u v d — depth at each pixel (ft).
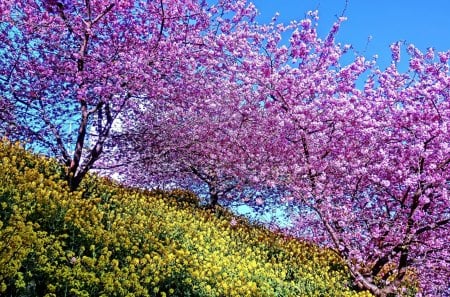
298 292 41.19
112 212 39.96
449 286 49.34
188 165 62.85
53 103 47.16
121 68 44.19
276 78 48.08
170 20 49.21
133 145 55.83
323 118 48.08
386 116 45.98
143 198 52.39
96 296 24.77
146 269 28.96
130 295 25.13
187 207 61.87
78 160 45.27
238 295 32.35
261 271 41.37
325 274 47.85
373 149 45.34
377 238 45.06
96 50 46.34
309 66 50.65
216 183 65.16
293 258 51.98
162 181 69.97
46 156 50.55
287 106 49.16
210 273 33.71
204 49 50.78
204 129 55.01
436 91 43.32
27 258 24.70
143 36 48.75
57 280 24.17
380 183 44.65
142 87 45.78
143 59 45.70
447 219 42.24
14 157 40.60
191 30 51.29
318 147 48.75
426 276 49.01
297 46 49.21
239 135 52.90
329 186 46.60
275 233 64.95
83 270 26.07
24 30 43.98
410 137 43.65
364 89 48.55
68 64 44.37
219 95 52.95
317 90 48.91
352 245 46.29
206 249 41.50
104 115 49.49
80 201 37.24
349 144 47.24
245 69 49.73
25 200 32.73
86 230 31.89
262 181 52.80
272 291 37.47
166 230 42.88
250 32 53.11
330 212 45.98
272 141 50.93
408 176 43.27
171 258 32.30
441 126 40.52
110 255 30.45
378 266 44.93
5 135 48.65
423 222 43.37
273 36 51.96
